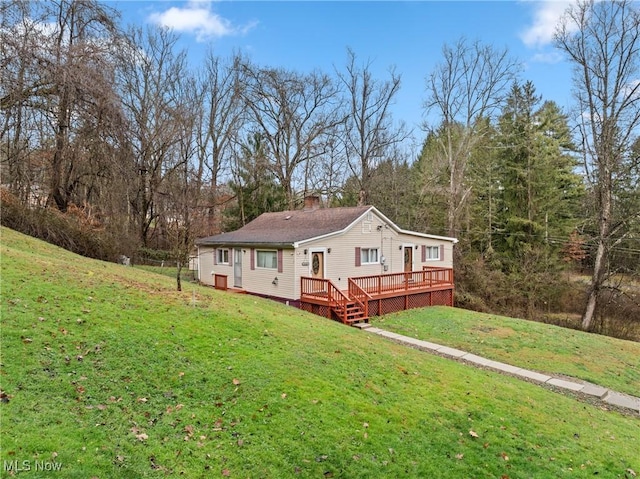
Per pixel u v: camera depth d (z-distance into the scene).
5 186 17.59
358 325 14.82
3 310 6.29
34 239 14.23
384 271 20.25
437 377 7.77
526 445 5.86
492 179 32.19
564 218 30.22
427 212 32.62
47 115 18.16
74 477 3.65
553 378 10.50
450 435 5.76
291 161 33.53
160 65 29.84
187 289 11.03
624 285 23.94
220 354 6.70
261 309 10.57
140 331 6.80
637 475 5.62
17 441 3.86
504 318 16.88
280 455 4.64
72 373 5.22
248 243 18.27
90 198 22.81
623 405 9.06
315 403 5.79
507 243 28.81
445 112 29.62
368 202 33.97
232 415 5.20
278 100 32.41
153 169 27.78
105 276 9.95
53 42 16.75
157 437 4.52
